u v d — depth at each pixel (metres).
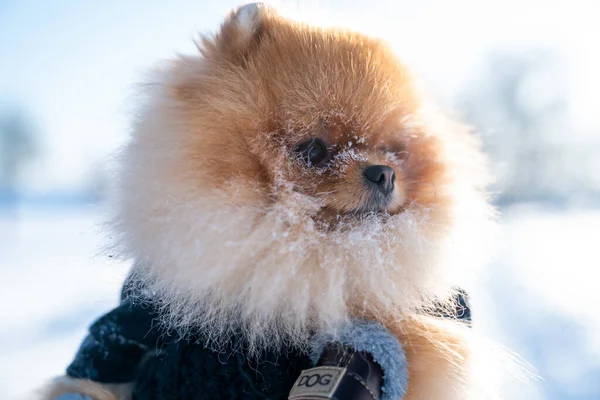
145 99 0.39
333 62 0.37
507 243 2.20
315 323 0.35
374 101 0.38
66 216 3.84
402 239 0.35
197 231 0.34
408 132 0.39
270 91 0.37
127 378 0.37
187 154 0.35
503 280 1.49
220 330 0.34
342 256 0.34
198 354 0.34
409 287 0.35
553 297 1.27
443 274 0.36
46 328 1.13
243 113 0.36
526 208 4.23
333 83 0.37
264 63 0.38
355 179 0.36
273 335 0.35
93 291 1.41
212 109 0.36
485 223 0.40
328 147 0.37
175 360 0.34
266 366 0.34
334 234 0.35
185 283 0.34
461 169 0.40
